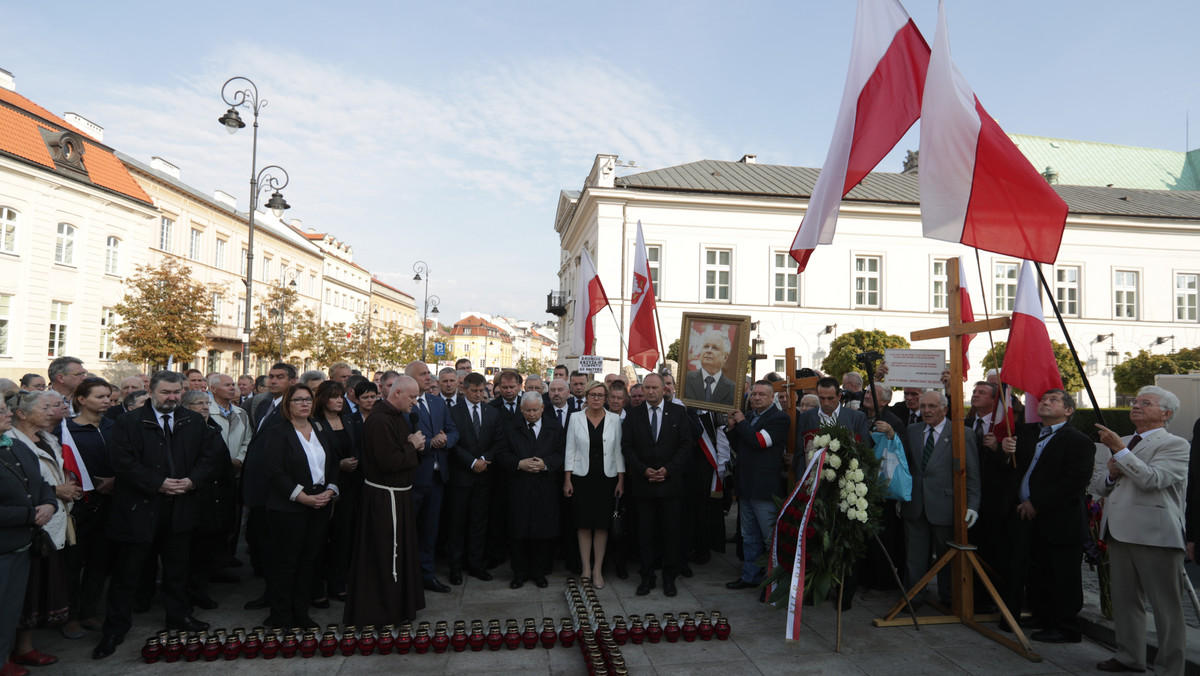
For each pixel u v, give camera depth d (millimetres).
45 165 26109
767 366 29781
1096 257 32375
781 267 30203
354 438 6281
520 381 7812
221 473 6000
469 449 6801
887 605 6211
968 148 5023
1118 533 4562
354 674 4625
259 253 46500
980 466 6031
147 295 26188
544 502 6570
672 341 29109
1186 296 32875
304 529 5324
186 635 4926
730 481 8602
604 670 4410
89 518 5348
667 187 29484
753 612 5914
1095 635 5266
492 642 5047
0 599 4094
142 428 5082
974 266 31094
